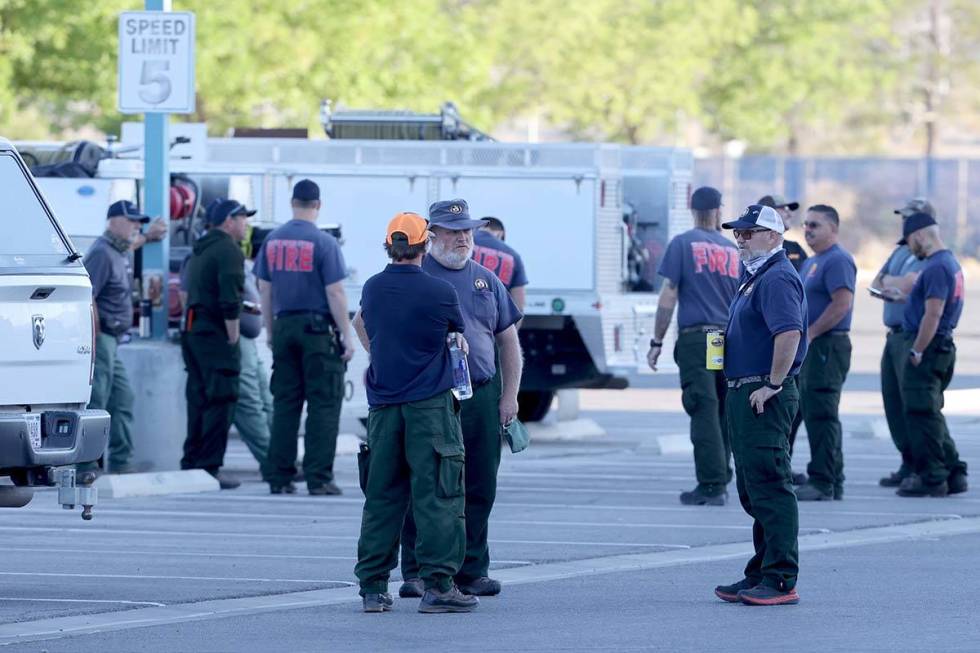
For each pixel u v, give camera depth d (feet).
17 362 115.14
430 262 117.91
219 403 183.52
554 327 226.58
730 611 114.62
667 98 615.57
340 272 175.01
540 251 224.74
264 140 230.07
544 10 594.65
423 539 112.98
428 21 444.96
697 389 171.42
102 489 177.17
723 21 644.27
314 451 177.99
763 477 117.08
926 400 178.70
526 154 225.35
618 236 227.61
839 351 174.60
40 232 118.62
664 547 144.36
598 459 215.10
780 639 104.88
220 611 114.01
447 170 226.58
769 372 116.78
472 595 117.60
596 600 118.83
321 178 229.25
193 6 405.59
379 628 108.17
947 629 108.37
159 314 193.36
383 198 228.02
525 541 147.43
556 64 595.88
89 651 100.42
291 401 178.60
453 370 112.68
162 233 191.21
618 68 610.65
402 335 111.96
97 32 395.55
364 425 227.61
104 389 179.01
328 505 171.73
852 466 210.59
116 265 178.81
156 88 190.90
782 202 179.73
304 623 109.81
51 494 181.27
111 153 213.25
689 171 245.86
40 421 115.14
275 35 410.72
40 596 119.65
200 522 159.74
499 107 588.50
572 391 244.22
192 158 231.09
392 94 436.35
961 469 182.60
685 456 219.20
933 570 132.77
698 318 171.01
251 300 191.52
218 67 408.05
